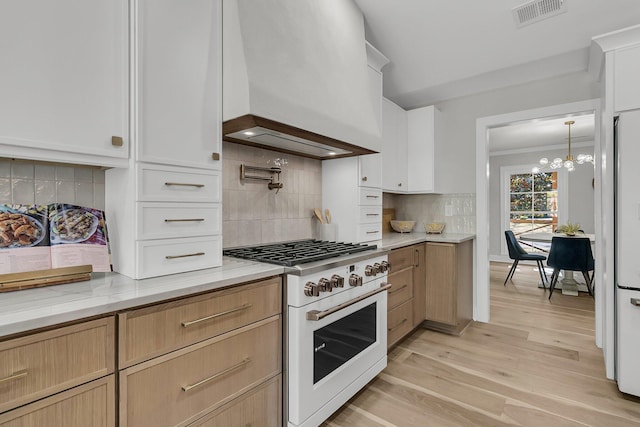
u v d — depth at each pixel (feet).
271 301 4.54
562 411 5.67
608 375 6.67
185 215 4.28
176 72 4.20
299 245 6.83
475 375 6.89
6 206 3.56
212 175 4.61
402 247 8.13
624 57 6.35
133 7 3.82
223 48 4.76
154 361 3.26
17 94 3.03
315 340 4.94
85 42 3.46
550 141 19.53
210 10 4.62
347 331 5.67
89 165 3.89
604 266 7.44
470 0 7.27
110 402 2.95
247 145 6.53
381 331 6.64
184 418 3.51
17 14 3.03
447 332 9.27
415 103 11.32
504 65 8.93
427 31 8.30
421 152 10.29
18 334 2.43
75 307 2.73
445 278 9.07
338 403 5.38
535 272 18.29
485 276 10.19
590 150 19.57
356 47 7.16
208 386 3.75
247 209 6.55
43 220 3.76
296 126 5.08
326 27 6.29
